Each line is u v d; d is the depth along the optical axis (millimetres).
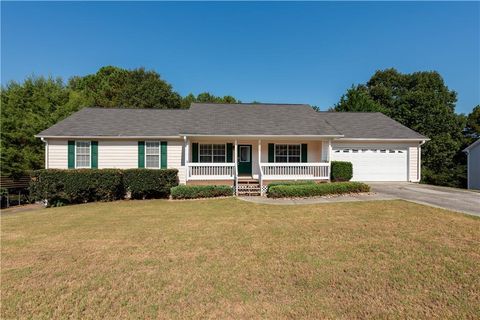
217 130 14977
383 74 36656
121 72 40562
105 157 15688
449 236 6504
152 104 37312
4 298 3992
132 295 4035
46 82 27500
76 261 5355
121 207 11258
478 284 4223
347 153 17281
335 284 4285
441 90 33906
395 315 3482
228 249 5895
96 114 17688
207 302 3822
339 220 8148
